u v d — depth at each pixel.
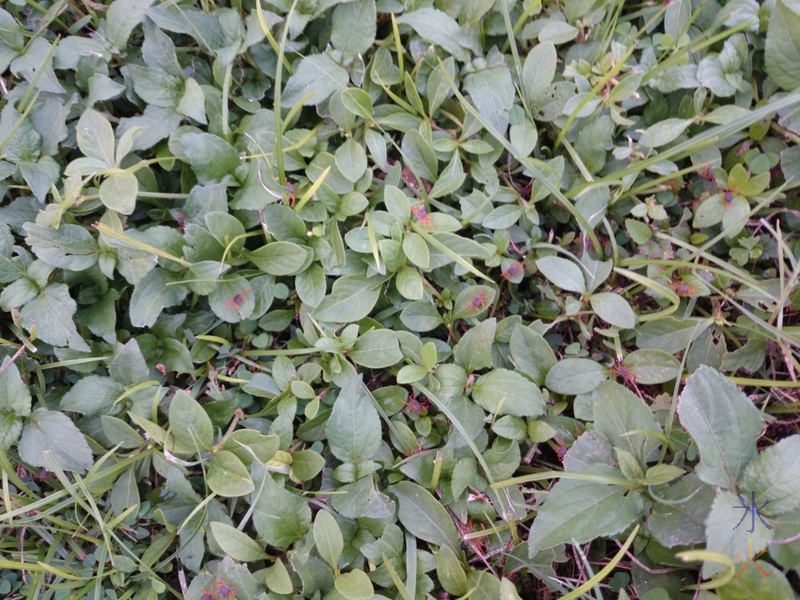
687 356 0.34
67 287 0.31
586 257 0.35
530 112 0.35
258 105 0.35
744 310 0.32
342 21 0.34
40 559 0.32
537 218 0.35
